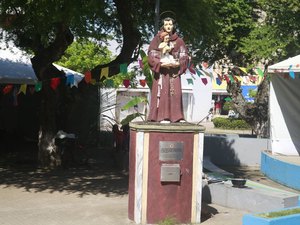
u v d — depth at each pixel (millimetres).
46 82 13844
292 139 14734
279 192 9320
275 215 6402
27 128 21969
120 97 23172
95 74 13516
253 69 19375
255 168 16078
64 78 12867
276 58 18000
